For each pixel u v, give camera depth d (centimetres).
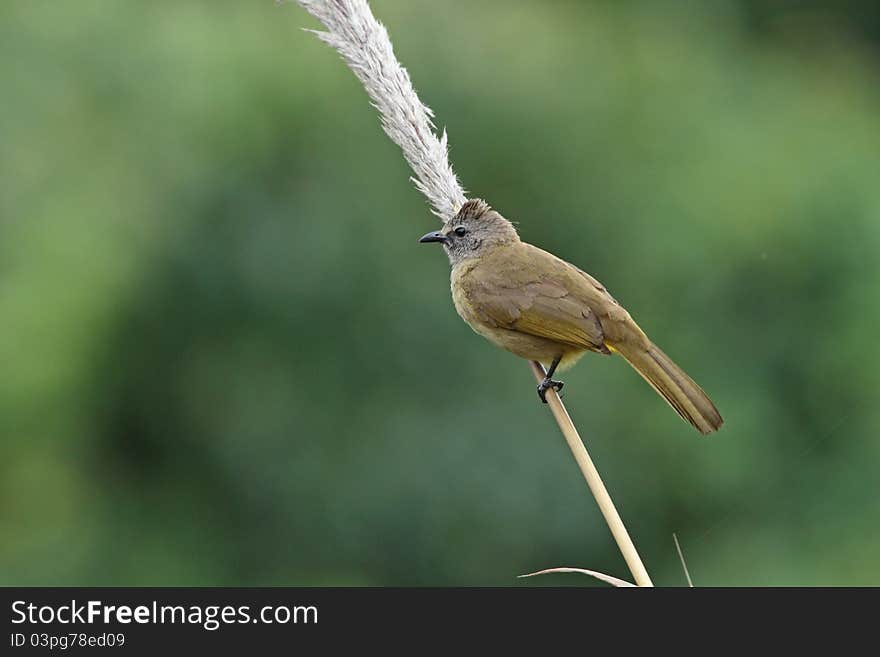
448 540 1520
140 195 1565
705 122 1858
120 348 1573
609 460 1580
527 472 1533
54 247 1587
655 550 1584
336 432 1533
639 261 1736
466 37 1698
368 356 1538
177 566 1560
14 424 1593
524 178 1700
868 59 2383
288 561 1546
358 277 1535
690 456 1620
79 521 1591
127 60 1634
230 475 1553
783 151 1861
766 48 2277
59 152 1625
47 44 1648
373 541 1525
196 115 1566
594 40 1873
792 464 1526
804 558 1405
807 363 1745
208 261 1533
